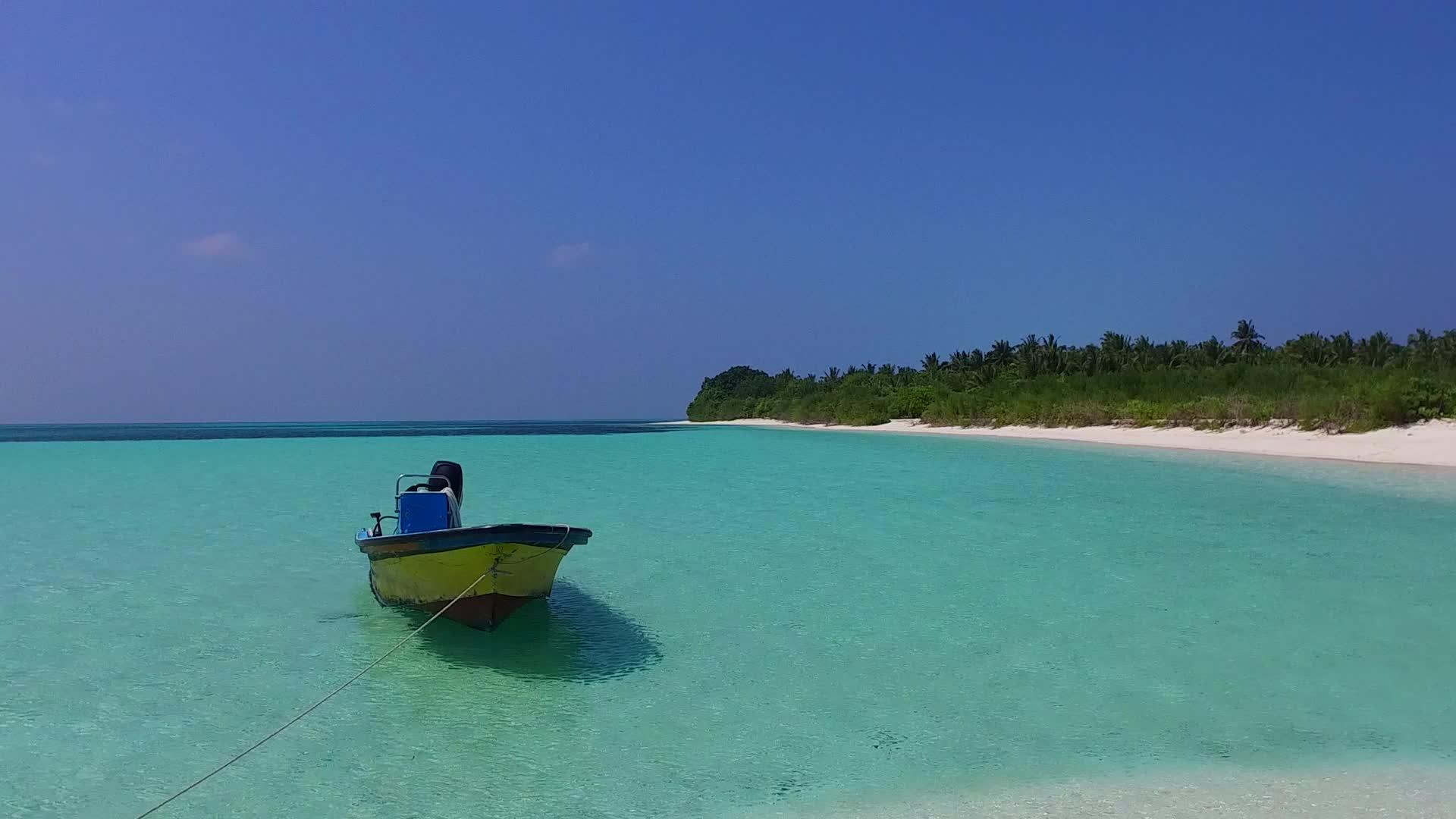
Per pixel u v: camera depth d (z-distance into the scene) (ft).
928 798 19.02
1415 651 28.63
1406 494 65.51
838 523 54.60
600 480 83.15
